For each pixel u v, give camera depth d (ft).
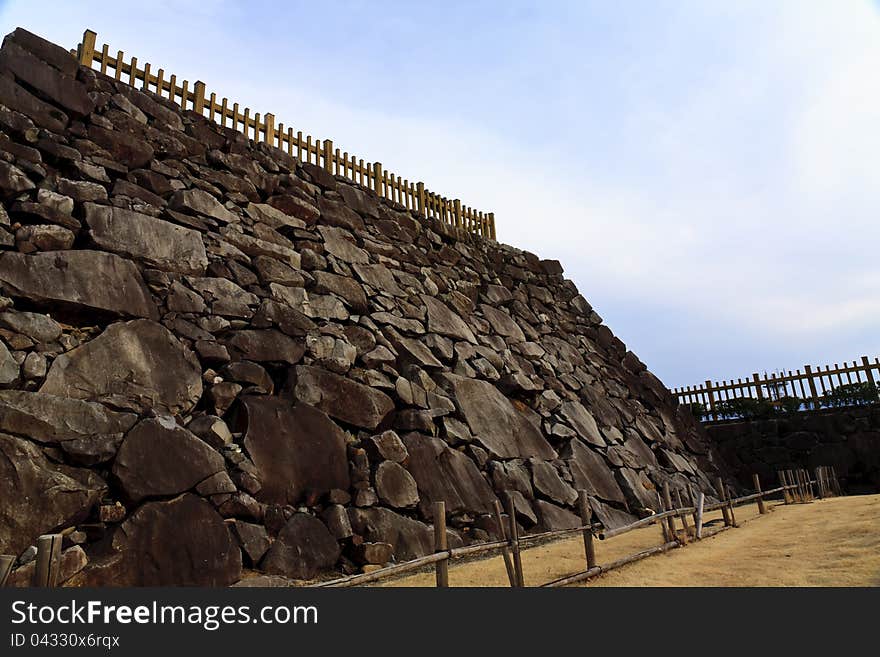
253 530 18.63
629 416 43.93
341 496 21.80
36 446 15.87
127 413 18.19
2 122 21.11
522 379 36.63
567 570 19.95
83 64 26.03
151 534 16.30
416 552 22.03
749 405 53.78
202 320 22.67
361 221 35.58
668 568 19.77
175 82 29.71
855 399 49.49
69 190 21.74
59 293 19.02
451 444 28.17
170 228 24.12
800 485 43.09
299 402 23.02
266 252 27.73
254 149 31.65
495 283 44.11
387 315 31.40
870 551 18.13
